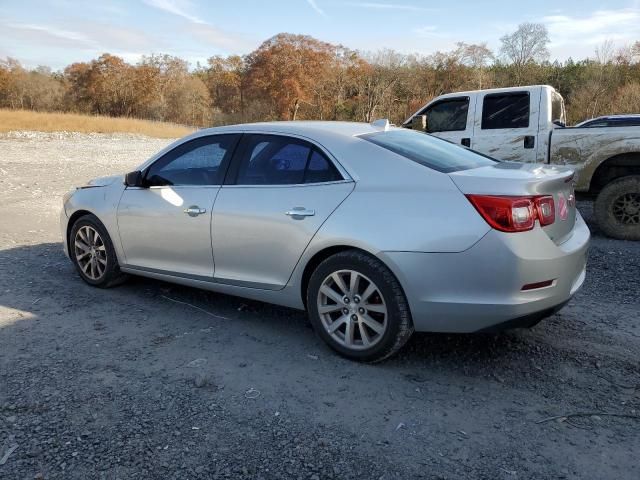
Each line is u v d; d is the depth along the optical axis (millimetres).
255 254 3938
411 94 72625
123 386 3295
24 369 3482
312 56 76812
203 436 2807
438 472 2561
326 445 2750
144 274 4723
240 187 4047
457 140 8227
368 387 3330
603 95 50250
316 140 3850
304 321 4367
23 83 87438
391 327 3416
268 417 2990
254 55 80375
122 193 4758
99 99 84938
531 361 3686
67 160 17188
